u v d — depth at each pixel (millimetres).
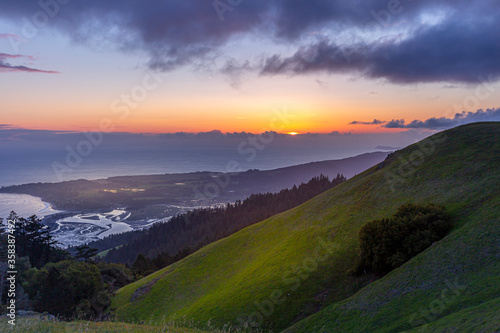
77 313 51750
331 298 32781
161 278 63594
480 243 25297
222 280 53062
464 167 41562
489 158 40969
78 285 56781
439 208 32750
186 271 63031
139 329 17625
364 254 33719
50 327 15453
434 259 26453
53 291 53031
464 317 16703
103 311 57844
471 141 47688
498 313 14898
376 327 23031
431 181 42656
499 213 28109
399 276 27125
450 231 29844
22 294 59812
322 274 36719
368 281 32219
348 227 43750
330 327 26125
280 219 65750
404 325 21375
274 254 50094
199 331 22797
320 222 51000
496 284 20406
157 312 51281
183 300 52344
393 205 42688
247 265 53312
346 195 55188
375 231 33125
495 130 48344
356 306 26828
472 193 34531
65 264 70000
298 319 32156
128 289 66562
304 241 47531
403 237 31109
